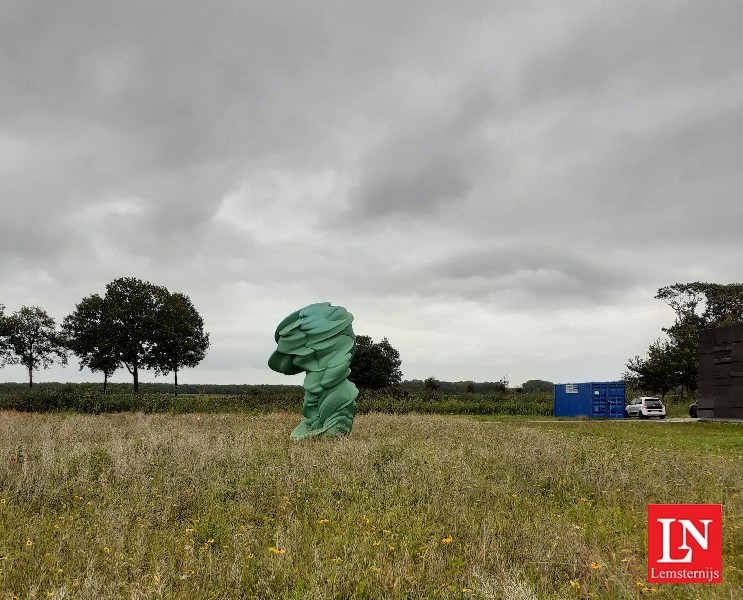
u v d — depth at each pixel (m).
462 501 8.45
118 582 5.27
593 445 15.52
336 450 12.14
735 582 5.73
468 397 47.25
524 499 8.95
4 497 8.55
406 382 79.75
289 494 8.82
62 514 7.83
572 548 6.36
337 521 7.63
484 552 6.02
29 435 15.73
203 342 65.75
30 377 65.25
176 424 20.23
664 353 47.38
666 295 64.56
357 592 5.23
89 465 10.09
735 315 61.47
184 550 6.14
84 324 60.00
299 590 5.26
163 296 63.62
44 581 5.50
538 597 5.18
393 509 7.89
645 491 9.42
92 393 32.56
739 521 7.58
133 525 7.26
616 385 38.97
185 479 9.57
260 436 15.45
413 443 14.91
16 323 63.84
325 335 16.80
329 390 16.64
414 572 5.70
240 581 5.52
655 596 5.38
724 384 31.22
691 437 21.19
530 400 47.75
